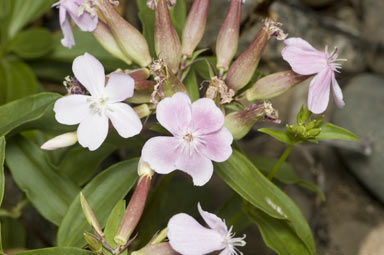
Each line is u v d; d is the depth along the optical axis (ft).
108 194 1.38
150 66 1.34
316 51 1.33
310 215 1.86
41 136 1.55
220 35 1.39
